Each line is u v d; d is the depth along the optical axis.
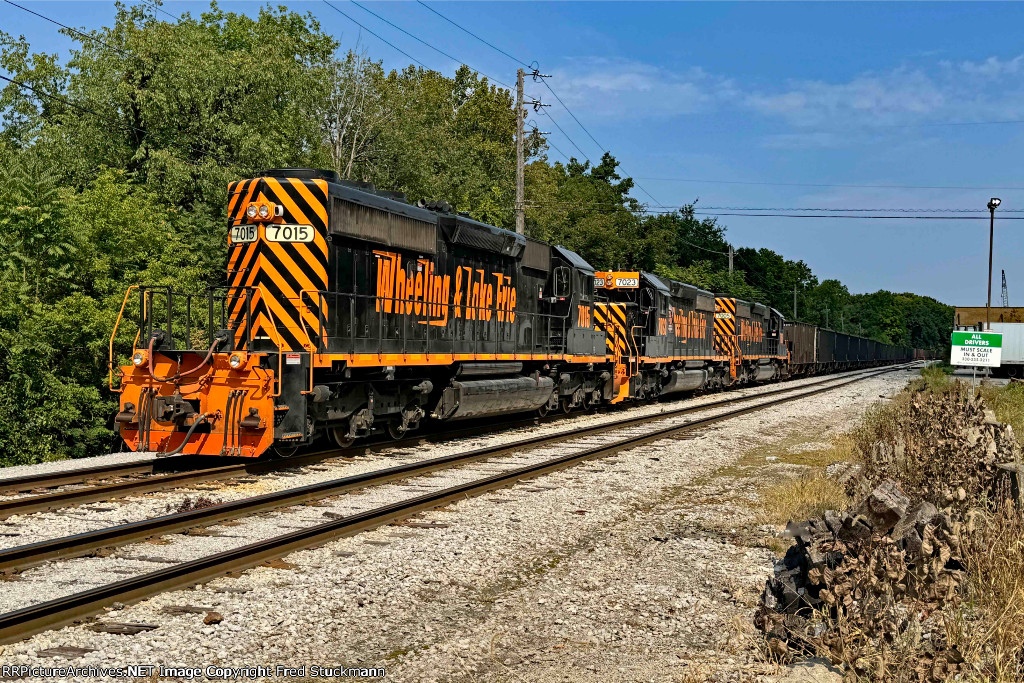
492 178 55.38
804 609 6.09
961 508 8.95
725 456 16.23
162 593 6.68
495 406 18.42
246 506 9.70
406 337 15.47
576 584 7.64
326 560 7.86
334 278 13.51
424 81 68.38
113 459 14.01
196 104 30.86
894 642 5.46
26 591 6.72
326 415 13.61
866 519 6.36
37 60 30.09
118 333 21.75
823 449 17.70
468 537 9.02
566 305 22.11
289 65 33.41
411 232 15.49
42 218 21.08
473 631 6.32
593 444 17.08
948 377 42.75
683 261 78.44
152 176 28.95
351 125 44.16
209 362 12.38
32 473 12.25
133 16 31.64
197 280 26.73
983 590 6.34
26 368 20.23
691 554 8.73
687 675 5.46
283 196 13.54
